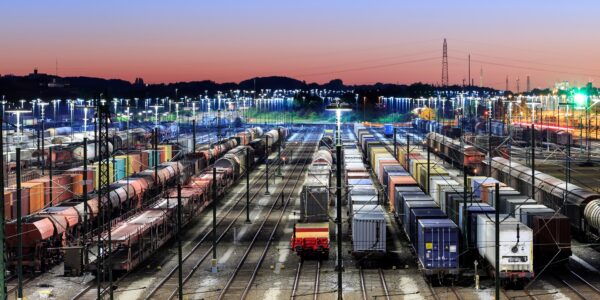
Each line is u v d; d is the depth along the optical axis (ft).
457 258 153.99
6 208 195.72
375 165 348.38
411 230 181.98
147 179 269.23
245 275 171.73
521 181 253.03
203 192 267.59
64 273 171.53
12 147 392.68
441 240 154.51
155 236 191.83
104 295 149.48
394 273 171.22
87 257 170.71
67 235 190.08
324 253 185.16
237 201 299.58
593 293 149.07
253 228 237.86
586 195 197.77
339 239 141.69
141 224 183.62
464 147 368.07
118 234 168.86
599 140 562.25
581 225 196.34
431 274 154.92
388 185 257.14
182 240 218.38
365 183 235.81
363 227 173.78
